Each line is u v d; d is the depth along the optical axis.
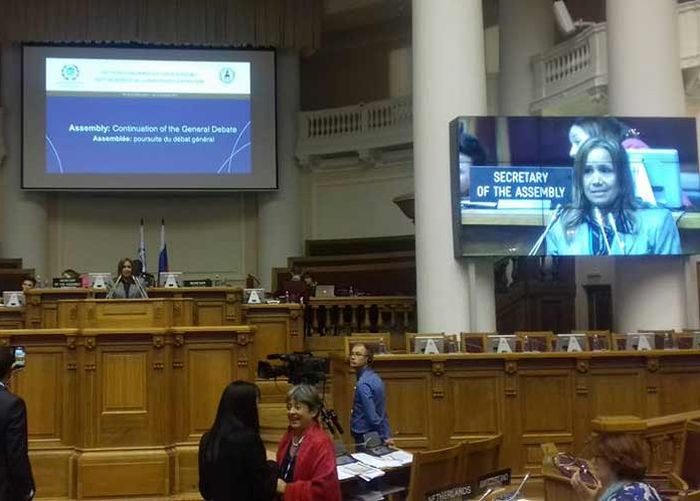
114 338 6.16
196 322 8.41
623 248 7.87
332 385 8.05
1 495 3.79
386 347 7.28
